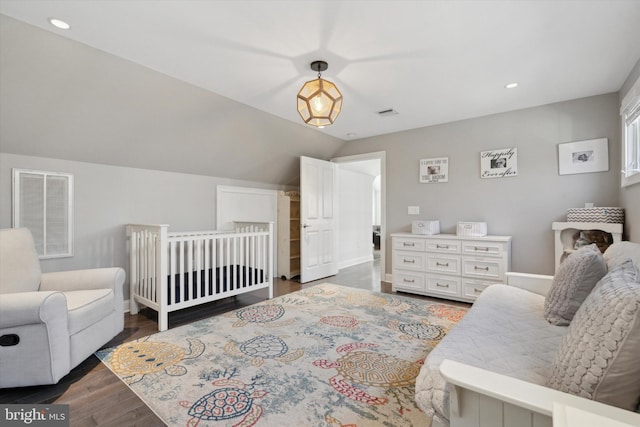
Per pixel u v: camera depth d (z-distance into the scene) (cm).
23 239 224
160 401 160
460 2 165
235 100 308
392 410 152
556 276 173
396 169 434
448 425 100
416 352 213
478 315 165
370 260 669
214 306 326
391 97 304
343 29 190
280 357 206
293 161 464
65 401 160
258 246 354
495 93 295
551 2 165
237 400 160
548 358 120
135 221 325
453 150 385
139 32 193
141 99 264
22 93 219
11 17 178
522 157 338
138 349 219
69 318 179
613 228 261
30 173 259
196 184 382
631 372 74
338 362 199
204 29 190
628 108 249
